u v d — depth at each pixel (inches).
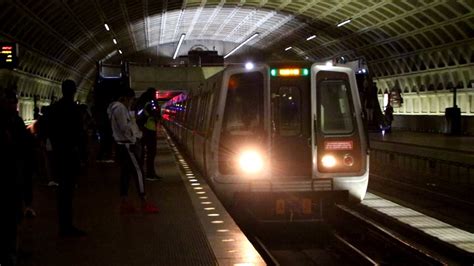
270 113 468.8
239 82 476.4
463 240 474.9
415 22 1825.8
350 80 476.1
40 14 1526.8
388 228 531.5
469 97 1818.4
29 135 386.0
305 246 473.1
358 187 475.2
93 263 291.6
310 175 471.2
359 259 416.2
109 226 380.5
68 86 340.5
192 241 337.4
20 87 1753.2
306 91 471.2
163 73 1759.4
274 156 470.3
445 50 1834.4
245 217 492.1
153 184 586.6
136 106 605.6
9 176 231.8
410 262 426.6
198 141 650.2
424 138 1537.9
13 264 235.1
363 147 477.4
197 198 494.9
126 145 415.8
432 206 658.2
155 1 1897.1
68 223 349.1
